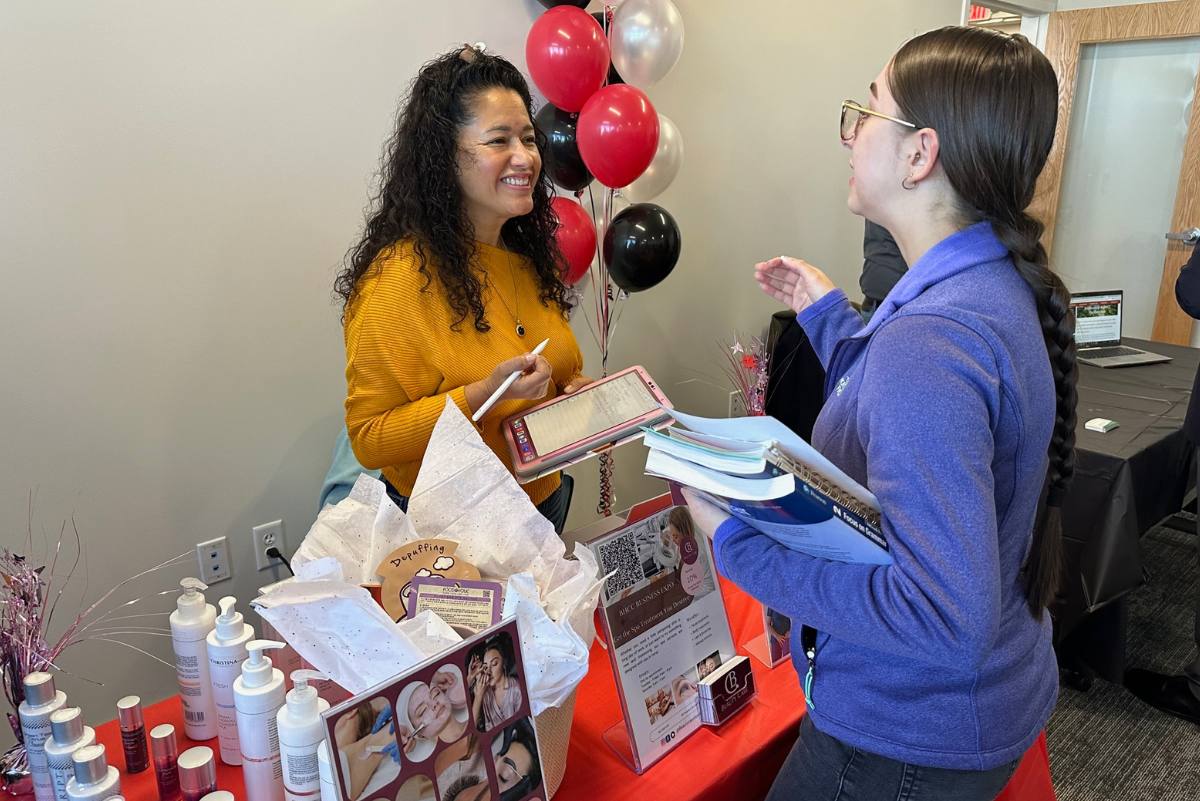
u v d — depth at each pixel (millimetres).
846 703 879
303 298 2070
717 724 1146
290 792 837
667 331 3107
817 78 3365
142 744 1016
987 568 680
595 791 1027
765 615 1306
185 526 1975
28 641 1000
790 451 778
